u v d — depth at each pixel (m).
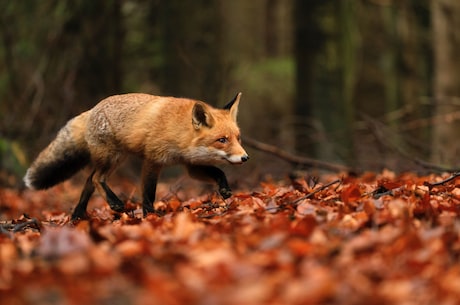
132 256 6.38
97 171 11.52
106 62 27.36
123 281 5.61
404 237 6.35
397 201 8.00
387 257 6.12
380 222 7.46
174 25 28.09
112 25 27.44
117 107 11.31
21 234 9.30
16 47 26.14
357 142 20.52
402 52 37.06
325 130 24.95
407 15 36.81
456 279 5.50
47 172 12.08
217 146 10.99
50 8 26.58
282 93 25.12
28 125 21.72
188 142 10.98
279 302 4.99
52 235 6.82
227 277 5.44
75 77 24.84
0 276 5.84
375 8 36.94
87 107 24.22
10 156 19.83
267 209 8.84
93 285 5.50
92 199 17.02
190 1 27.73
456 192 9.92
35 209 15.64
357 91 35.19
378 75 36.25
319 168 17.95
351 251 6.23
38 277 5.74
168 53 28.23
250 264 5.73
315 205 8.97
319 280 5.25
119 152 11.38
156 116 11.05
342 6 25.70
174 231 7.55
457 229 6.93
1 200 15.98
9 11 26.34
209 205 10.61
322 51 25.27
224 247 6.46
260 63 25.64
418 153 22.55
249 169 19.44
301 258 6.09
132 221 9.45
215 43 26.91
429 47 37.59
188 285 5.30
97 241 7.33
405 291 5.21
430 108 27.75
